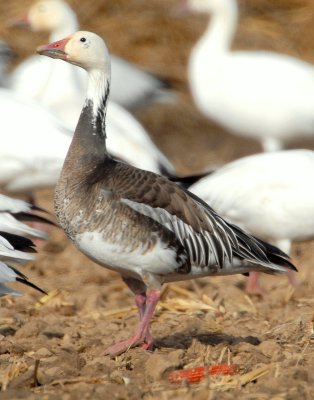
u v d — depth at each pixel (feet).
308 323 34.58
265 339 32.94
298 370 27.25
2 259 31.78
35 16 61.62
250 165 40.52
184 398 25.22
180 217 29.89
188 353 30.22
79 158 30.53
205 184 40.75
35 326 34.12
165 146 72.54
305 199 39.55
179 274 30.42
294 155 40.63
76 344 32.63
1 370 29.07
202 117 74.38
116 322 36.76
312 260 48.26
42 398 25.52
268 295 41.45
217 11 57.57
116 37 78.13
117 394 25.55
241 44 77.00
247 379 27.30
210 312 38.22
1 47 69.15
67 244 51.39
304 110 55.21
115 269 30.22
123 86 68.74
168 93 71.41
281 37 77.46
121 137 48.11
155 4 78.95
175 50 77.82
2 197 37.86
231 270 30.86
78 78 59.06
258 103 55.47
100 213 29.43
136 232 29.32
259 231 40.96
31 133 46.78
